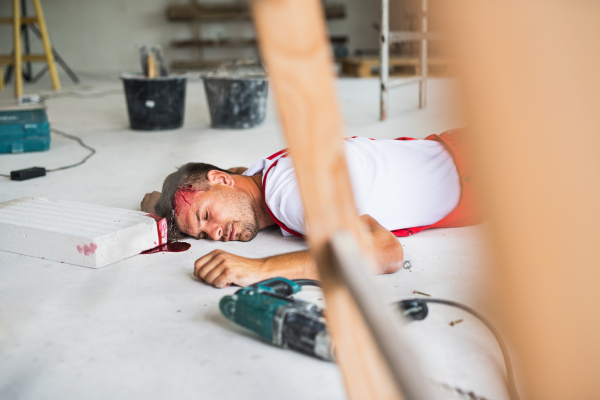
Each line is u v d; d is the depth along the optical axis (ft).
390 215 4.97
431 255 4.76
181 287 4.21
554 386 1.61
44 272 4.53
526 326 1.56
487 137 1.34
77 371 3.12
